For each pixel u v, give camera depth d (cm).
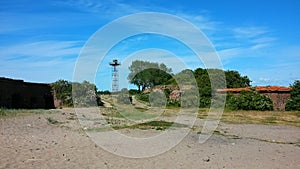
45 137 1473
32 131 1639
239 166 1075
